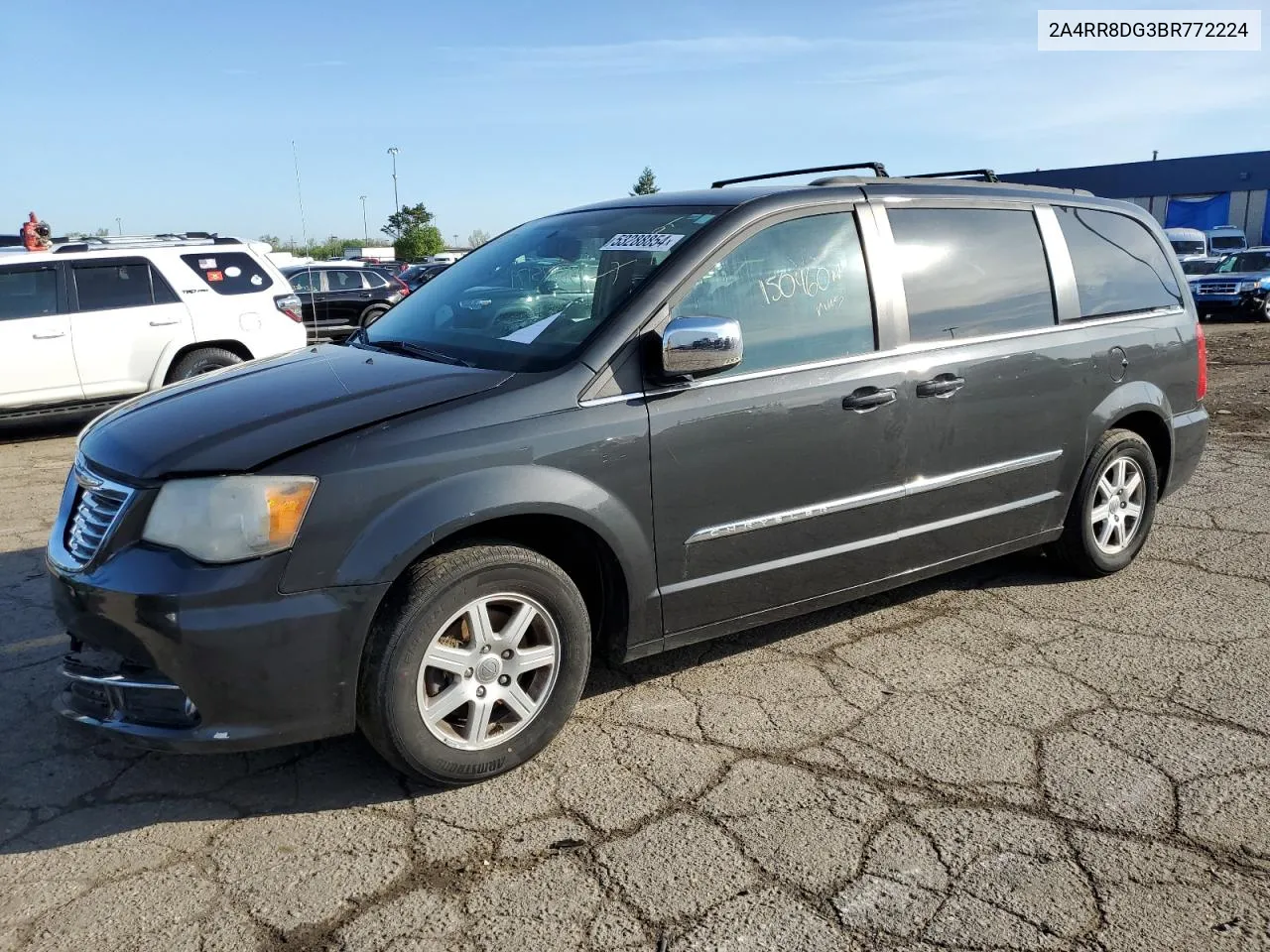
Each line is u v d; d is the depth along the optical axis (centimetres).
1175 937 244
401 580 294
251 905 259
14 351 879
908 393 391
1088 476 471
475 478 298
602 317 338
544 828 291
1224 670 391
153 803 307
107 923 252
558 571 317
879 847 280
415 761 299
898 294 396
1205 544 550
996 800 303
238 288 995
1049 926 248
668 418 332
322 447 284
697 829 290
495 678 311
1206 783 311
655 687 381
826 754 331
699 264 348
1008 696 372
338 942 245
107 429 326
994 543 443
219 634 270
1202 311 2134
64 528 320
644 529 332
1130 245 501
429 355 361
